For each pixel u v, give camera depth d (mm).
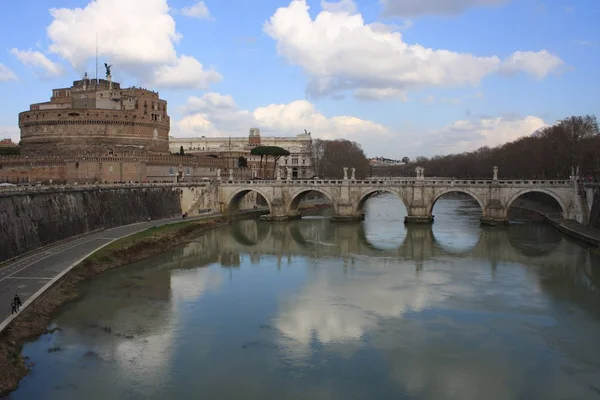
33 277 60031
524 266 79938
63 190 86812
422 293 65188
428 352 47031
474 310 58406
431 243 101938
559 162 153125
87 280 68312
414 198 130250
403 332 51719
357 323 54250
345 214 136500
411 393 39938
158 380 41375
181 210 132250
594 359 45656
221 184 146000
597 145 141625
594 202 107188
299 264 83000
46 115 153125
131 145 158000
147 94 168375
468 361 45281
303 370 43406
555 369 43844
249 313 57281
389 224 132875
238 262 84625
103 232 96812
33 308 51656
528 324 53906
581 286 68062
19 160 126250
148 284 68812
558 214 132250
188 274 75312
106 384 40469
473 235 111000
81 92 168875
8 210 69000
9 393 38500
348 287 68312
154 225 109312
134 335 50250
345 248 97875
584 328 52781
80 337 49281
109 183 118250
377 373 42969
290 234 115750
